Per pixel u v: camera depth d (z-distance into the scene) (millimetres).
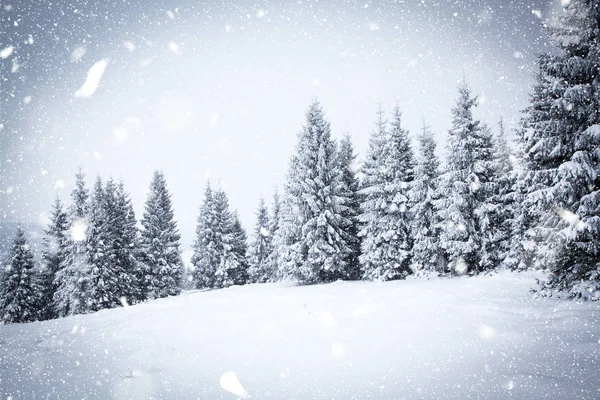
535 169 12555
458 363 5727
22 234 30781
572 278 10984
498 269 21531
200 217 43781
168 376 5863
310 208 26016
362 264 25844
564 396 4242
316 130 26703
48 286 34469
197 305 15344
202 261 42188
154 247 39094
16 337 10617
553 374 4938
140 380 5719
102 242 29641
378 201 25203
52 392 5301
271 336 8383
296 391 4926
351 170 30438
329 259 24500
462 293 13180
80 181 33438
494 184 21922
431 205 24875
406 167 28109
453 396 4449
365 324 9039
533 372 5074
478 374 5160
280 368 6004
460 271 21625
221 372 5938
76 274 28578
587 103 11117
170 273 39281
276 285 25375
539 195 11391
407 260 25359
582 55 11602
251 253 47156
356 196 29938
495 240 21812
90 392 5242
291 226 27250
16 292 29828
